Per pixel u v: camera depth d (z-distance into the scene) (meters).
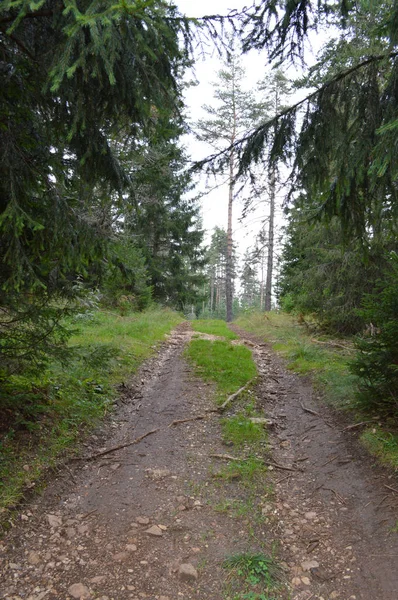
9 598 2.29
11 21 3.00
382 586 2.43
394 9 3.46
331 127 4.57
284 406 6.00
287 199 5.38
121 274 4.50
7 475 3.38
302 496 3.56
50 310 3.89
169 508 3.30
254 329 14.98
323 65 5.46
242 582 2.51
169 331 12.88
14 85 3.27
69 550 2.74
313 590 2.46
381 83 4.54
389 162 3.55
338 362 7.57
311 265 11.41
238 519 3.19
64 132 3.59
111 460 4.12
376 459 3.90
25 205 3.29
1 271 3.54
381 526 2.97
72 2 2.46
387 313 4.38
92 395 5.53
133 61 3.00
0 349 3.91
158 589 2.44
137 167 5.38
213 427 5.06
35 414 4.41
